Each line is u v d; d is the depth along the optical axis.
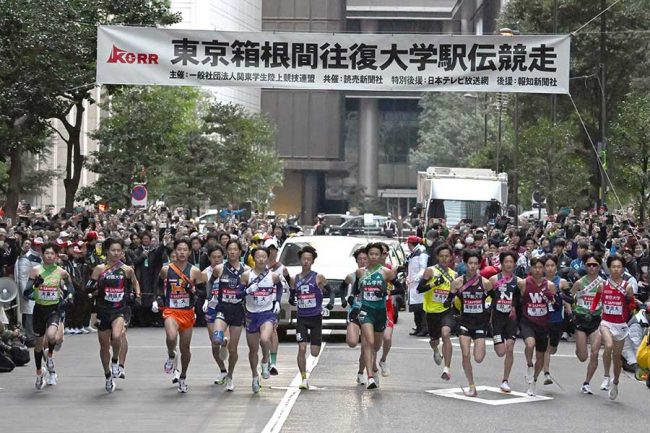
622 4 103.62
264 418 26.08
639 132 78.44
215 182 117.44
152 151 93.62
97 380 32.97
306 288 30.94
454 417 26.70
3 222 46.19
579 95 106.94
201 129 121.50
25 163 131.25
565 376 36.03
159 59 51.94
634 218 84.56
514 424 25.97
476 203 84.62
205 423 25.34
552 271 31.22
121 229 57.03
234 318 30.25
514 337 31.28
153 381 32.69
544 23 107.44
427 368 36.72
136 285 30.52
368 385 30.94
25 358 36.81
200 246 50.97
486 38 52.19
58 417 26.19
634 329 37.59
